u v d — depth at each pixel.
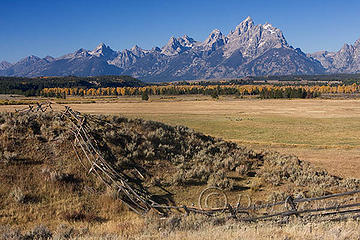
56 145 15.17
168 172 15.98
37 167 13.69
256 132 49.91
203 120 67.19
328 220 9.87
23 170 13.26
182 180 15.09
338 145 37.03
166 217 11.70
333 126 58.06
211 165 17.97
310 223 9.37
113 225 10.97
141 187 14.27
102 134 17.02
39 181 12.91
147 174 15.37
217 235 8.45
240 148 22.80
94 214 11.95
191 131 22.09
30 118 16.81
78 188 13.11
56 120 17.17
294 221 9.64
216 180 15.61
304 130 52.53
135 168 15.45
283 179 17.80
